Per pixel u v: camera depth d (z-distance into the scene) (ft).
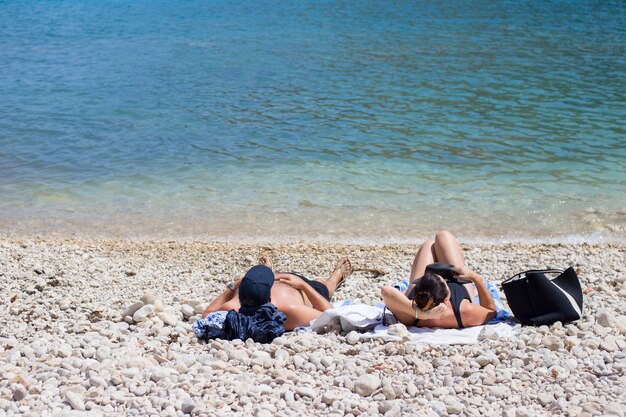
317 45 95.50
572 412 15.53
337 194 42.11
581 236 35.83
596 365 18.16
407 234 36.42
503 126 56.03
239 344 20.57
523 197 41.06
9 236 36.81
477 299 23.21
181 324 22.93
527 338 20.12
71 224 38.60
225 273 30.50
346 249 33.83
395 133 54.60
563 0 139.33
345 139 53.36
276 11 132.67
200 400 16.39
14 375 17.54
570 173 45.06
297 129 56.18
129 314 23.59
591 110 60.64
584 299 23.95
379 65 81.30
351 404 16.21
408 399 16.66
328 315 21.83
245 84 73.05
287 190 42.91
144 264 31.76
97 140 54.24
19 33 114.32
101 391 16.72
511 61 82.58
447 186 43.11
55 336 21.38
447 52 88.58
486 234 36.22
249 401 16.46
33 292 26.76
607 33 101.55
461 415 15.65
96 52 94.94
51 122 59.72
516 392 16.88
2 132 56.70
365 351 19.93
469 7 131.95
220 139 53.88
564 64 80.43
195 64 84.53
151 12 137.69
